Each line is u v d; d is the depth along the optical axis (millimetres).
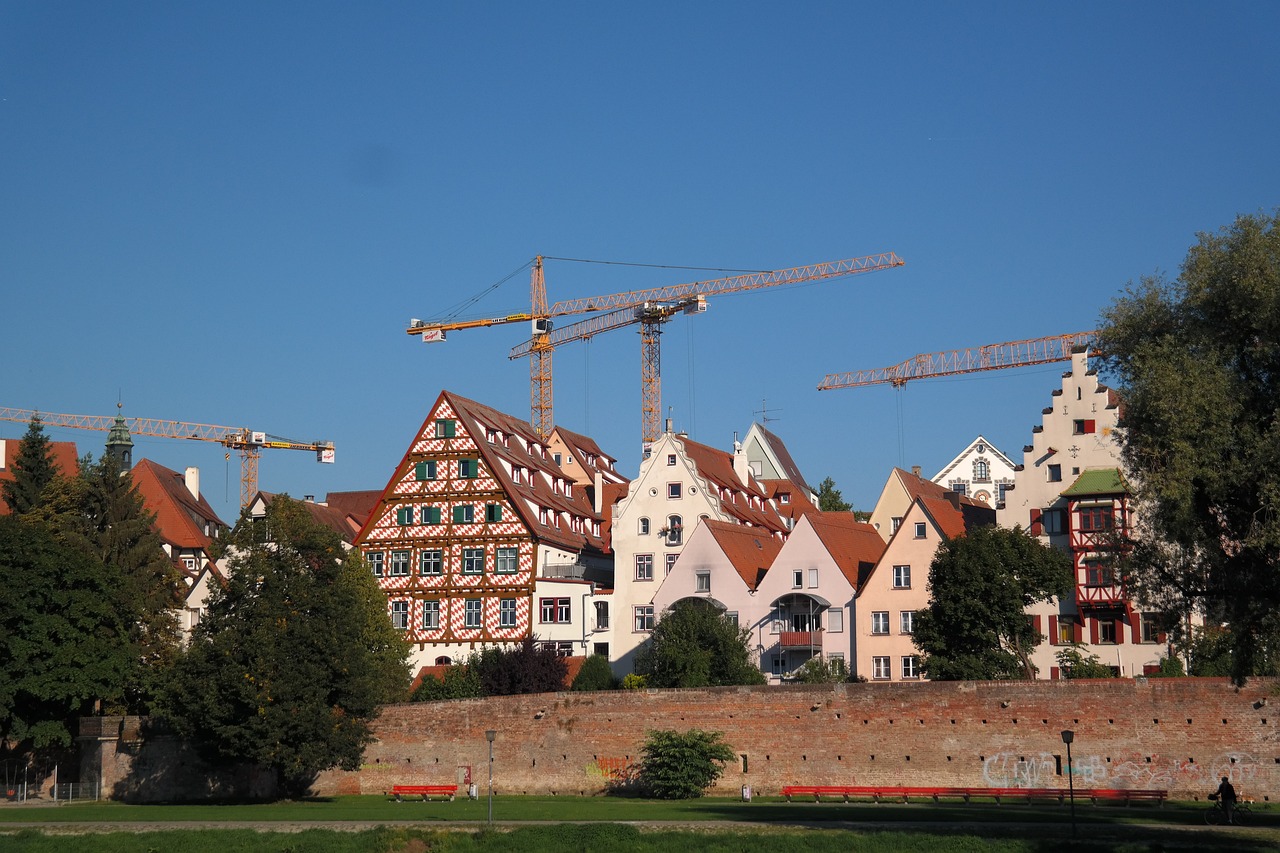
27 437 96938
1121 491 85000
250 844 60000
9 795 78500
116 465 94062
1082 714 68688
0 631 76625
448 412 107188
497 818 63000
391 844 59094
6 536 78938
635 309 185500
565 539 108625
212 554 84188
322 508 120375
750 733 74375
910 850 54625
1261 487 46719
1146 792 65625
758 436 137500
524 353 196125
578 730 77062
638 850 56625
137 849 60125
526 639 90562
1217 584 49938
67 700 80312
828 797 71750
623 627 102250
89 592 81375
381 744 79750
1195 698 66875
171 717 75625
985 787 69938
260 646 74062
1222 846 52125
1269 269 47344
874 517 107500
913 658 81875
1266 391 48281
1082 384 91375
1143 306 50750
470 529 104750
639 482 104375
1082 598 85812
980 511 99312
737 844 56156
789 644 92188
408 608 105188
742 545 100188
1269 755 65250
